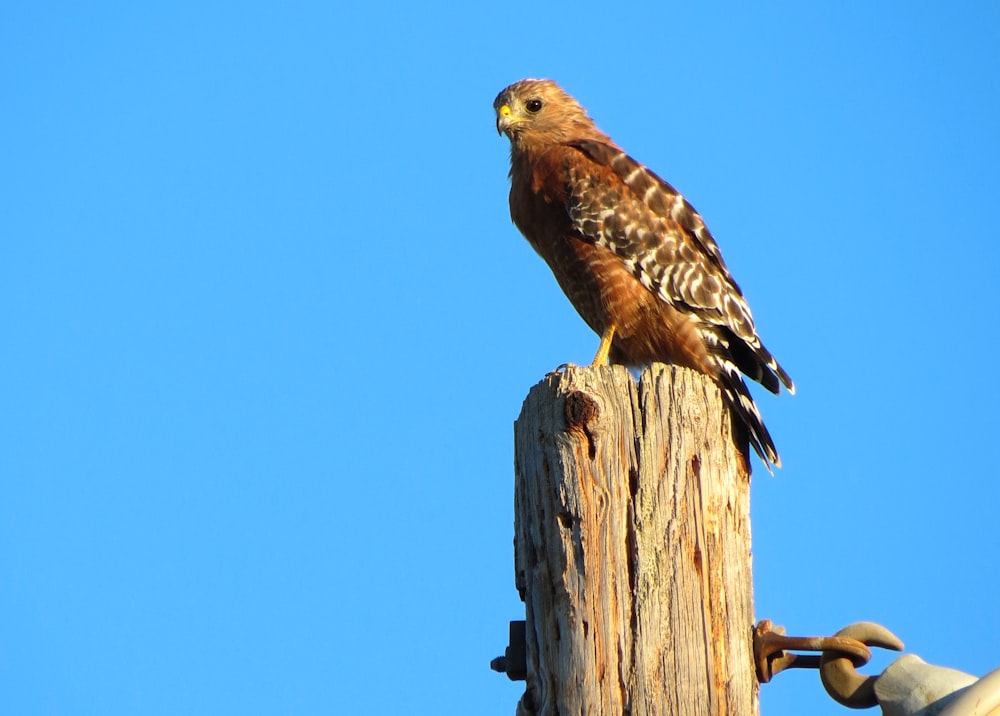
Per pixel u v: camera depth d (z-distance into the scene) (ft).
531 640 28.86
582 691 27.35
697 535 28.63
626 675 27.35
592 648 27.58
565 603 28.14
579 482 28.84
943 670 28.66
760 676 29.04
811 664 29.89
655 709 27.04
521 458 30.32
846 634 29.43
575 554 28.37
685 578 28.12
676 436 29.30
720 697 27.50
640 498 28.73
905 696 28.37
